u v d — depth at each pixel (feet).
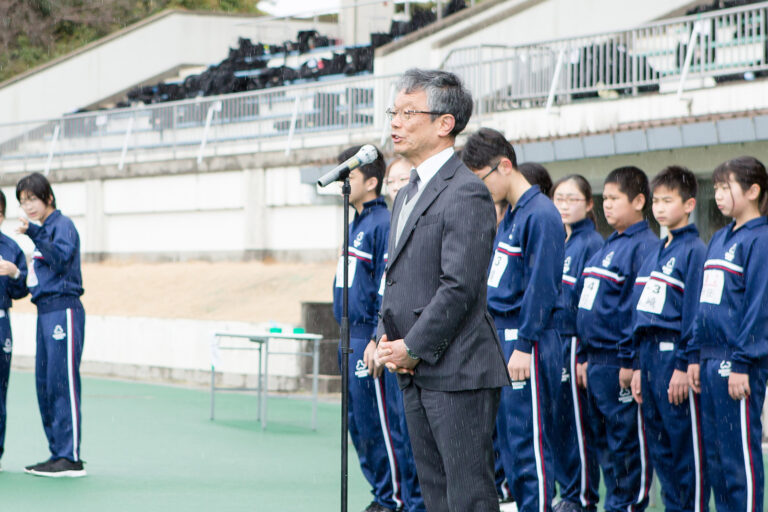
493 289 21.13
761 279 19.71
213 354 41.27
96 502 25.81
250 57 101.81
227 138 75.36
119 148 82.23
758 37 48.01
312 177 59.88
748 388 19.85
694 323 20.86
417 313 15.46
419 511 22.41
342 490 18.52
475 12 73.82
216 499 26.35
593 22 71.26
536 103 55.11
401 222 15.98
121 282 73.82
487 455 15.52
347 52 92.73
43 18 136.77
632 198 23.73
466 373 15.30
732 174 20.30
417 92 15.90
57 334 28.43
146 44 111.34
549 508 20.24
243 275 69.15
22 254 30.09
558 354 20.53
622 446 23.50
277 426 40.40
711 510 25.32
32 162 87.71
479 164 20.83
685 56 50.62
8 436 36.99
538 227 20.26
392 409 23.57
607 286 23.61
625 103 50.42
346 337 18.76
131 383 56.03
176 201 77.71
